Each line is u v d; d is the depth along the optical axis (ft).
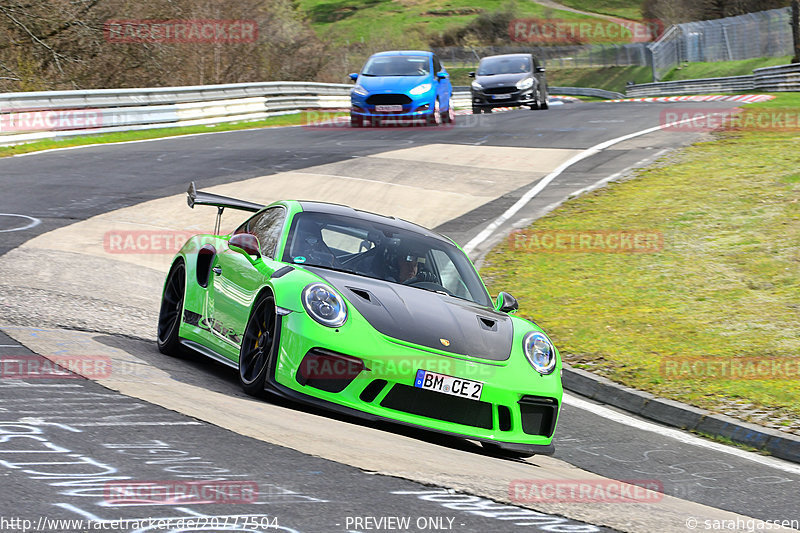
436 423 64.18
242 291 74.59
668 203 177.68
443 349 65.51
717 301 124.36
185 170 213.87
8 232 140.87
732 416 85.61
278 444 52.80
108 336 87.15
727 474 71.26
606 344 109.19
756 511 60.95
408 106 301.02
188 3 435.12
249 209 92.99
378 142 266.77
